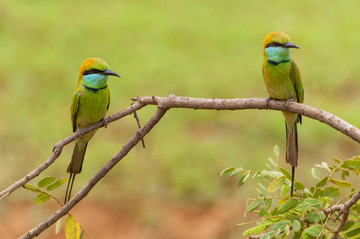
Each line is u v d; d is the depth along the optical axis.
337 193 5.39
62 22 20.45
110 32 19.94
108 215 12.25
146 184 12.98
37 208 12.32
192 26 20.39
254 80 16.97
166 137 14.50
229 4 22.22
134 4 22.25
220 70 17.56
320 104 15.52
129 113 5.32
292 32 19.53
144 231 11.84
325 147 13.66
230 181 12.85
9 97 16.12
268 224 5.16
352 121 14.49
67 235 5.20
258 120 14.78
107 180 13.19
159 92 16.58
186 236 11.53
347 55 17.78
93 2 22.39
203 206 12.41
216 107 5.17
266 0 22.28
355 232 5.27
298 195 5.31
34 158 13.74
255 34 19.67
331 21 20.22
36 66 17.59
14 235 11.48
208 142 14.16
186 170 13.19
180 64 17.94
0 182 12.83
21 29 19.84
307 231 4.80
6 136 14.34
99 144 14.20
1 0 21.77
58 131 14.66
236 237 11.31
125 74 17.30
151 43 19.30
